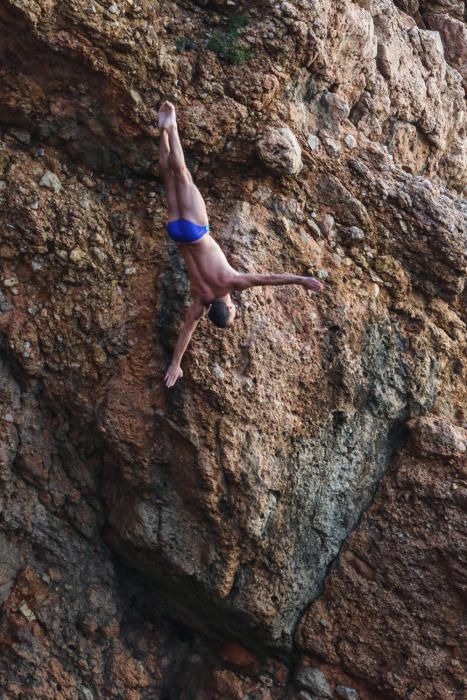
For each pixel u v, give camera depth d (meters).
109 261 10.44
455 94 13.83
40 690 10.69
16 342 10.23
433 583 10.88
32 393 10.52
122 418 10.19
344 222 11.06
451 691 10.72
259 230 10.52
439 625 10.84
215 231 10.46
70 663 10.89
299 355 10.52
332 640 11.02
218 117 10.27
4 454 10.40
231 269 8.97
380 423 11.25
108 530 10.95
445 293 11.62
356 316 10.84
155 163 10.47
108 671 10.98
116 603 11.13
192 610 11.11
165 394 10.11
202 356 10.01
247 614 10.63
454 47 14.33
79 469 10.73
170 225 8.91
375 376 11.10
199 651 11.51
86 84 9.97
